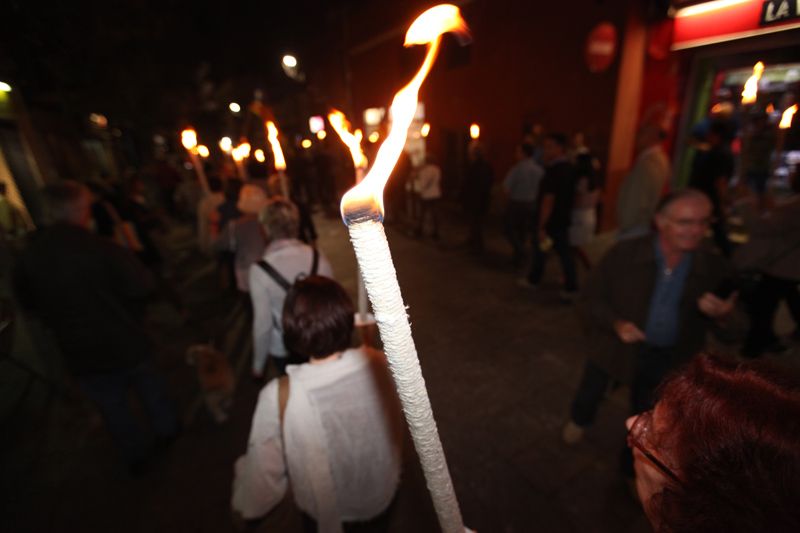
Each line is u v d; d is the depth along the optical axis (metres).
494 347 3.58
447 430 2.65
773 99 5.22
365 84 13.16
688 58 6.06
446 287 5.00
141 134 12.28
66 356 2.03
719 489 0.38
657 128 3.37
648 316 1.80
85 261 1.90
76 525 2.17
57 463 2.55
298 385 1.15
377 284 0.36
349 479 1.25
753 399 0.39
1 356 2.64
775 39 4.93
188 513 2.20
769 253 2.62
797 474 0.33
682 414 0.46
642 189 3.37
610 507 2.07
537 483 2.22
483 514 2.08
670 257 1.72
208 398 2.78
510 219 5.41
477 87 8.88
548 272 5.29
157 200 11.64
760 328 2.81
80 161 7.30
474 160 5.98
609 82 6.12
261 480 1.19
